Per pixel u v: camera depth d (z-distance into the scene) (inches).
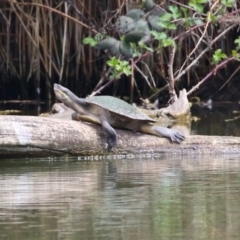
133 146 437.4
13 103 784.9
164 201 299.4
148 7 606.5
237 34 781.9
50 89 785.6
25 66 791.1
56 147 425.4
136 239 240.2
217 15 671.8
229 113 694.5
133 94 788.0
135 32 585.3
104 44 593.9
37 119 426.9
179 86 781.9
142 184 340.8
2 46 797.2
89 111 440.5
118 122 439.2
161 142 440.8
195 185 336.5
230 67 807.7
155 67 768.3
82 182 348.8
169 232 248.8
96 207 289.4
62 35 772.0
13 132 420.5
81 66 781.3
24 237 244.2
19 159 427.8
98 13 753.6
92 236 244.8
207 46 707.4
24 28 761.6
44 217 273.1
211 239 239.0
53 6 764.0
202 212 278.4
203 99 805.2
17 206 293.4
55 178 362.0
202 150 442.9
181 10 697.6
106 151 434.0
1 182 351.3
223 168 388.5
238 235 243.9
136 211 281.3
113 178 359.6
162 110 636.7
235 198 304.0
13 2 710.5
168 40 623.5
